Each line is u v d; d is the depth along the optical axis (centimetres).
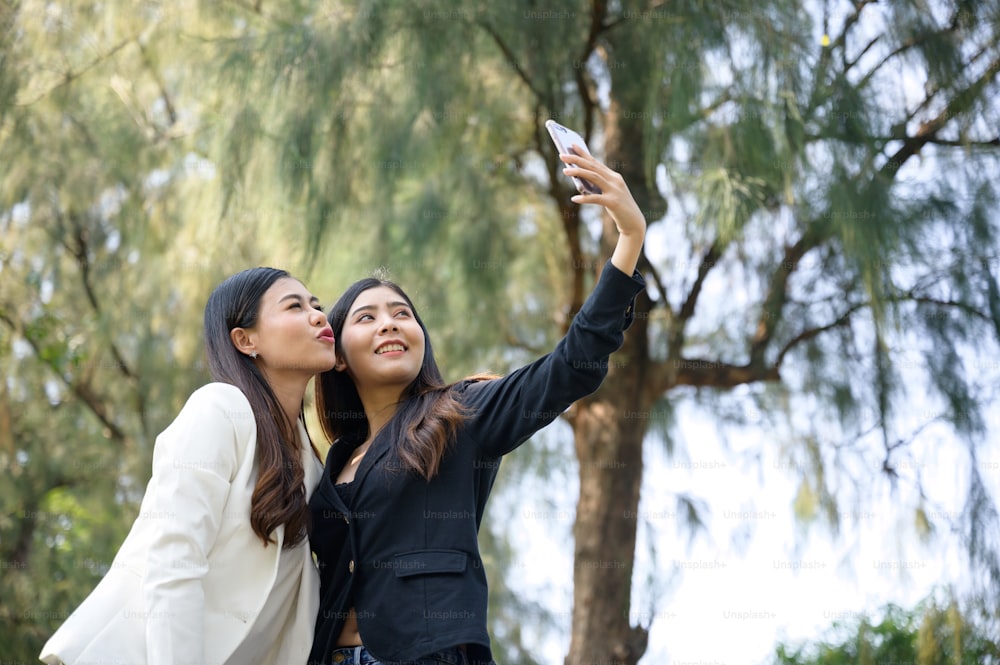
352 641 213
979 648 461
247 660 207
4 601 596
